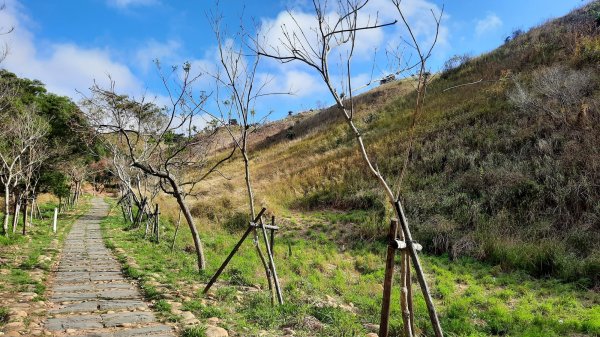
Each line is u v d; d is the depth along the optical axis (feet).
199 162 50.70
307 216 74.79
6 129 64.80
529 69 98.68
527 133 69.77
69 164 106.01
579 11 123.44
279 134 196.85
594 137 59.62
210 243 55.93
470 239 51.26
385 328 14.79
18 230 63.87
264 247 53.88
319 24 15.61
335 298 33.35
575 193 52.75
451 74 137.18
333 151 116.78
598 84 72.79
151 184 96.12
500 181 61.00
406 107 130.11
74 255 44.27
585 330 27.55
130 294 27.35
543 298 36.14
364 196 75.31
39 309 23.18
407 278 15.44
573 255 43.47
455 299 34.76
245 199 85.71
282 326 22.70
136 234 64.39
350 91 15.70
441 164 74.90
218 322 21.95
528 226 52.13
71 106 98.22
